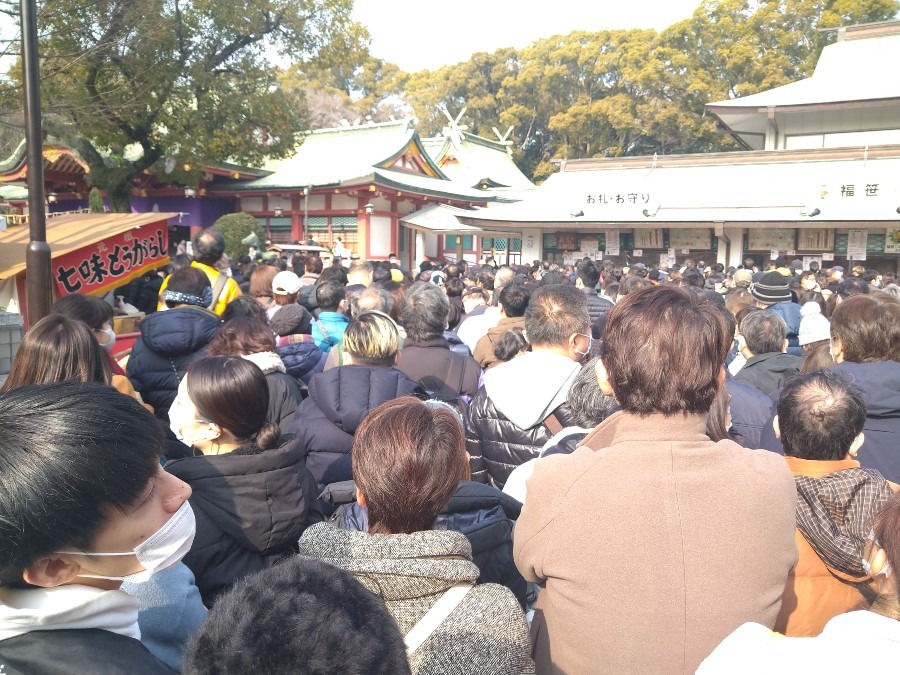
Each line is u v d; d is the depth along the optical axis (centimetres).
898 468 257
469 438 290
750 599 142
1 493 101
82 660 106
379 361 300
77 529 106
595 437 179
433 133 5472
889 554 108
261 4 1603
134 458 111
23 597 109
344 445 268
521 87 5028
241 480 191
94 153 1670
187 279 386
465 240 3033
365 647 86
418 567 137
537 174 5019
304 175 2673
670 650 141
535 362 280
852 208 1819
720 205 1939
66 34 1193
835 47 2445
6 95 1177
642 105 4262
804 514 182
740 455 155
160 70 1403
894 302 287
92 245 596
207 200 2661
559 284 300
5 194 2214
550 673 153
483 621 138
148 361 350
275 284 473
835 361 303
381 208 2675
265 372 311
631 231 2116
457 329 605
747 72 3944
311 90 5259
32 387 113
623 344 158
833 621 106
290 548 204
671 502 146
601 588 145
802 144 2248
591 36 4850
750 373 378
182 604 166
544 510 156
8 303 529
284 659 82
